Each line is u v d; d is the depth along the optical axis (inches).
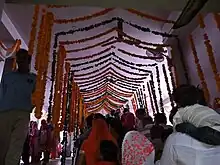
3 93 110.2
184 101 64.6
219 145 54.6
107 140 109.2
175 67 296.7
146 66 389.1
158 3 196.9
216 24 226.7
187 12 185.6
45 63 236.8
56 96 286.8
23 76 114.5
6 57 267.7
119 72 436.5
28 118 109.2
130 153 78.4
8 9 245.0
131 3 195.8
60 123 317.1
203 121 57.4
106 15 265.1
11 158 97.7
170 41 301.1
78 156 121.6
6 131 103.1
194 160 53.2
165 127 137.3
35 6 232.5
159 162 60.7
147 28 260.8
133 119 144.3
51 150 335.0
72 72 369.7
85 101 571.2
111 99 603.8
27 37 300.8
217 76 217.5
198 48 269.4
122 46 338.0
